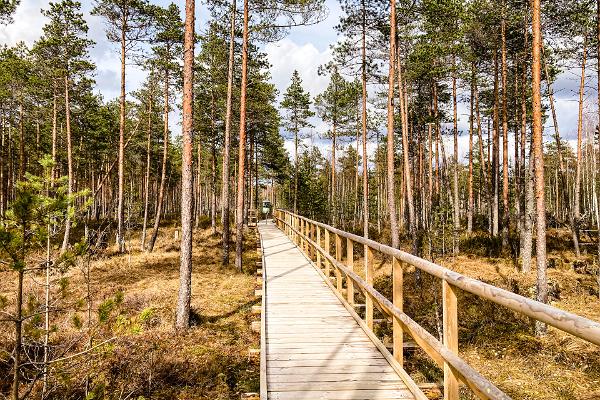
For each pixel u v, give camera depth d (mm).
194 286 13914
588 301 13523
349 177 69812
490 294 2254
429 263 3275
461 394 6562
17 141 34000
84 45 23000
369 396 3961
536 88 11758
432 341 3148
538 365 8523
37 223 4195
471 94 27328
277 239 20438
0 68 23734
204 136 32156
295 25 17188
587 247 21922
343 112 36906
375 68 22562
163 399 6406
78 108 30516
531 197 17547
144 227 23406
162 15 21891
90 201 5289
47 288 5906
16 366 4270
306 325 6355
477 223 30031
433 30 21516
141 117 31750
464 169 49188
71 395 5914
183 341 8656
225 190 18375
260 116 27109
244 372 7324
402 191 29531
